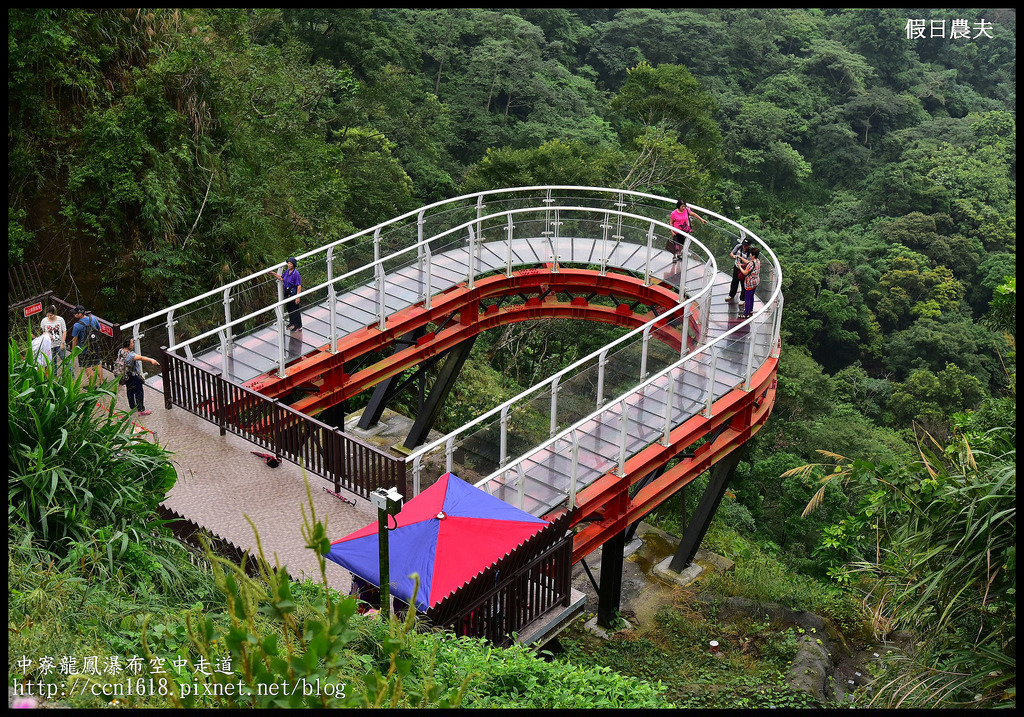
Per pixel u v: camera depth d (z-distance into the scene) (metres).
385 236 21.31
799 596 19.86
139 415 15.69
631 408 16.67
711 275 18.81
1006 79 102.12
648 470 16.23
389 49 57.91
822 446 43.19
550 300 23.31
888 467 9.20
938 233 76.50
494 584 11.43
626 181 41.72
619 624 18.23
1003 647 8.53
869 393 62.12
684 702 15.26
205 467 14.48
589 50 90.50
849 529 10.03
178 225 23.52
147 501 10.30
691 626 18.47
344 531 13.09
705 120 45.25
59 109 21.78
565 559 12.81
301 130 31.61
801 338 66.38
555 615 12.81
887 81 96.38
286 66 37.97
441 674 8.69
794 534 30.75
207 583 9.57
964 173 79.56
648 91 45.94
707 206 43.25
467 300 21.11
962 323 66.38
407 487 14.81
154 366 17.28
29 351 10.01
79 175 21.22
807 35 98.88
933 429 56.09
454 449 14.82
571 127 72.38
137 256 22.20
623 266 22.05
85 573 8.91
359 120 51.88
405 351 20.42
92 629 7.77
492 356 36.22
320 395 18.66
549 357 37.12
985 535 8.38
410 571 10.79
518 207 23.48
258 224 25.02
